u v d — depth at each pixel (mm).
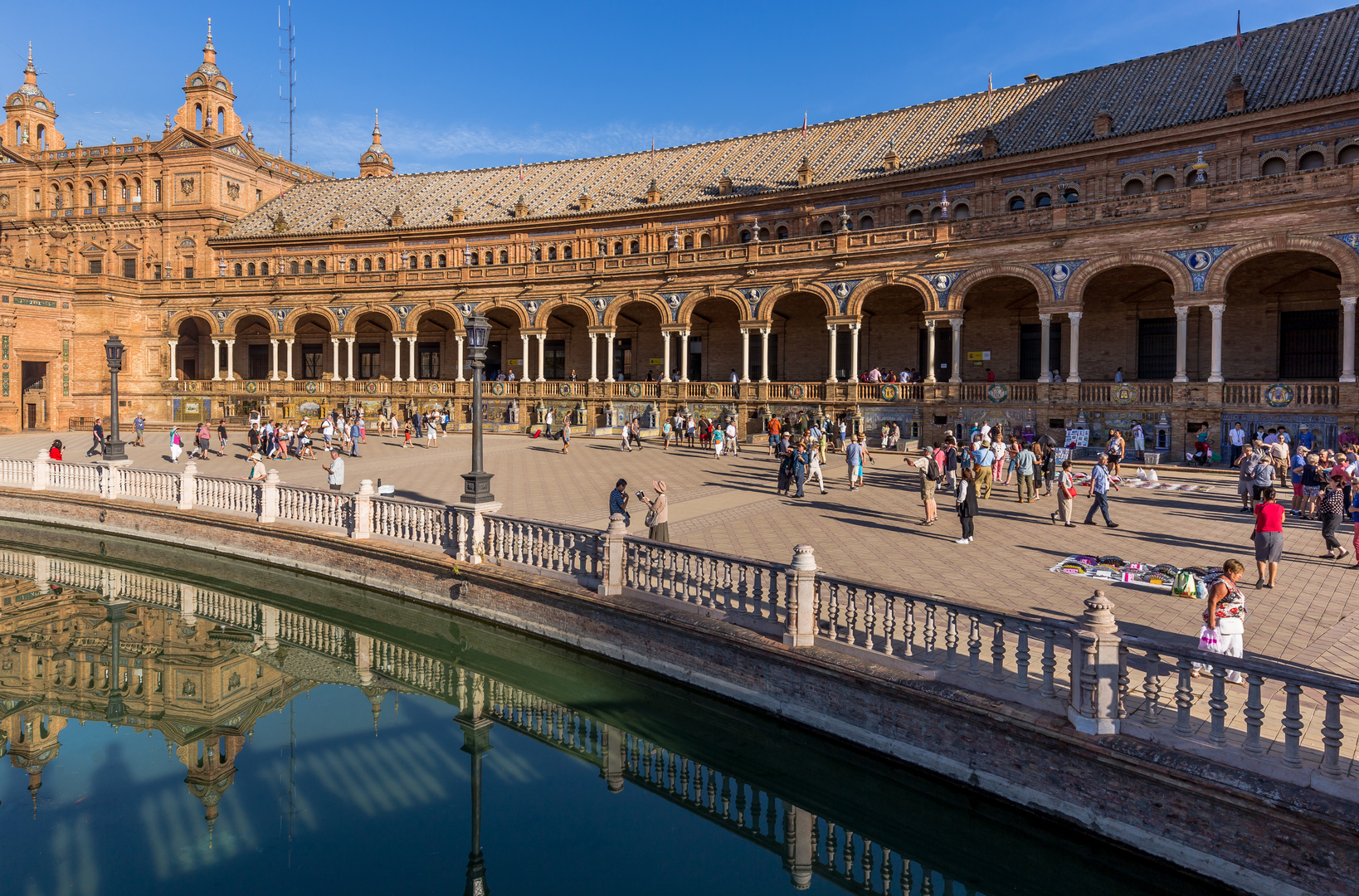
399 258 55375
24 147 63906
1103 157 35719
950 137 42906
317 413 51625
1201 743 7387
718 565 12047
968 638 9883
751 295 41500
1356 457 18531
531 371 53312
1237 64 35688
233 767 10617
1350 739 7469
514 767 10727
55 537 24391
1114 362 36781
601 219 49750
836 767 9938
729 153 52438
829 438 37000
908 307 41656
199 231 60000
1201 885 7168
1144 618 11281
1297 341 32469
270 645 15969
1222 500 21453
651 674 12312
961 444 34219
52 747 11242
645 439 40969
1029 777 8312
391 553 16812
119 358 25219
